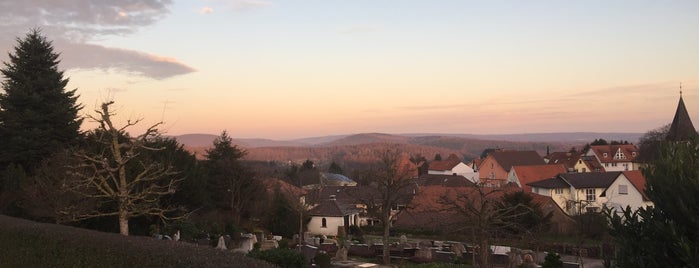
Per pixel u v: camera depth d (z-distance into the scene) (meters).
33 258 18.39
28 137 41.25
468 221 29.02
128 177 30.44
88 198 27.09
